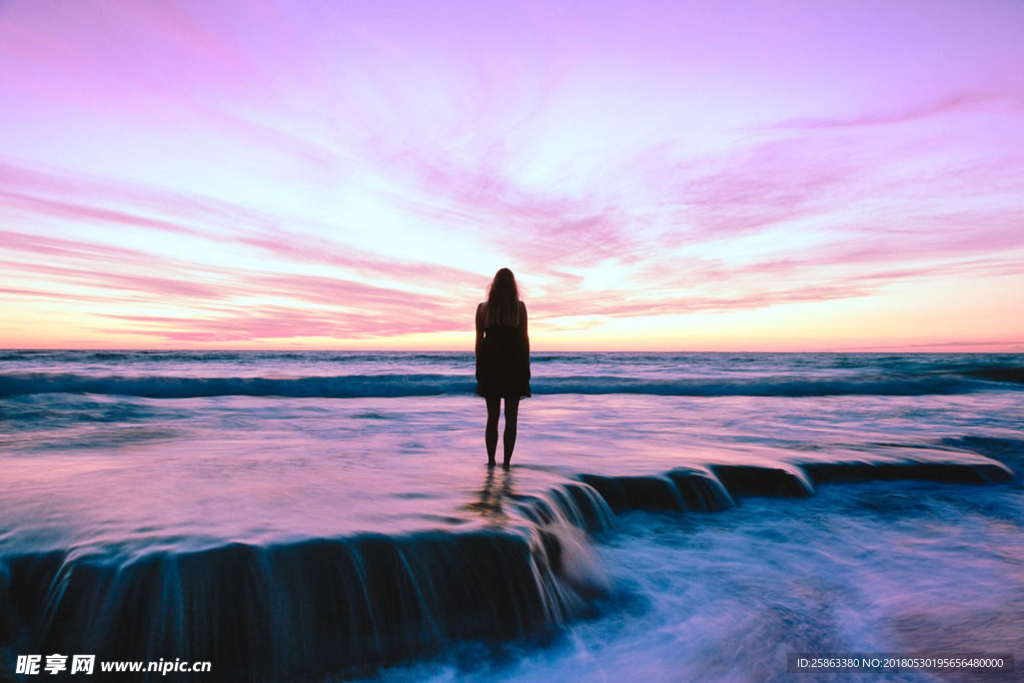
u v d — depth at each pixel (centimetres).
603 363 4500
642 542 443
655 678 261
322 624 269
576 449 656
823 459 632
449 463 539
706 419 1030
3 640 249
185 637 248
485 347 517
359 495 388
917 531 480
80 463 502
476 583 302
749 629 311
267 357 5244
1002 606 341
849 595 357
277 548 276
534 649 287
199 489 393
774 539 455
